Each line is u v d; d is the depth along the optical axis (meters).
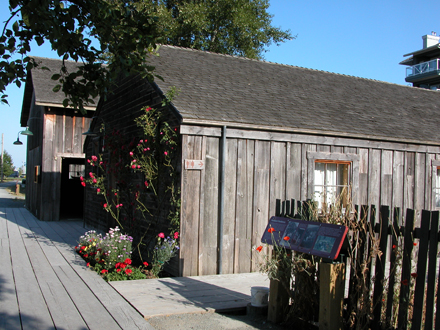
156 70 8.91
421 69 35.56
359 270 4.21
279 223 4.84
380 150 9.12
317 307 4.50
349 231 4.29
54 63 17.89
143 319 4.73
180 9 22.11
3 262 7.54
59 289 5.89
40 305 5.16
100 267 7.04
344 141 8.55
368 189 8.92
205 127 7.13
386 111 10.77
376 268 4.13
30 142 19.81
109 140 9.84
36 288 5.91
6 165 79.50
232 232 7.39
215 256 7.26
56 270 7.03
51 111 15.27
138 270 7.04
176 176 7.16
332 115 9.17
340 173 8.83
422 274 3.70
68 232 11.86
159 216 7.87
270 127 7.56
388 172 9.20
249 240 7.54
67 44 4.85
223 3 23.20
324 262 4.16
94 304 5.25
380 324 4.06
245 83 9.79
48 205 15.08
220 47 24.34
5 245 9.30
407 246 3.83
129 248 7.25
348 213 4.44
